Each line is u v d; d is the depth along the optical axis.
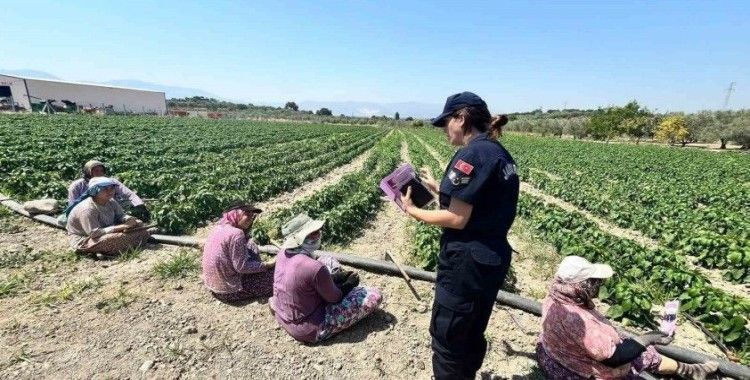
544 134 85.94
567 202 15.93
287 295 4.70
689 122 62.94
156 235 7.99
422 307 5.85
